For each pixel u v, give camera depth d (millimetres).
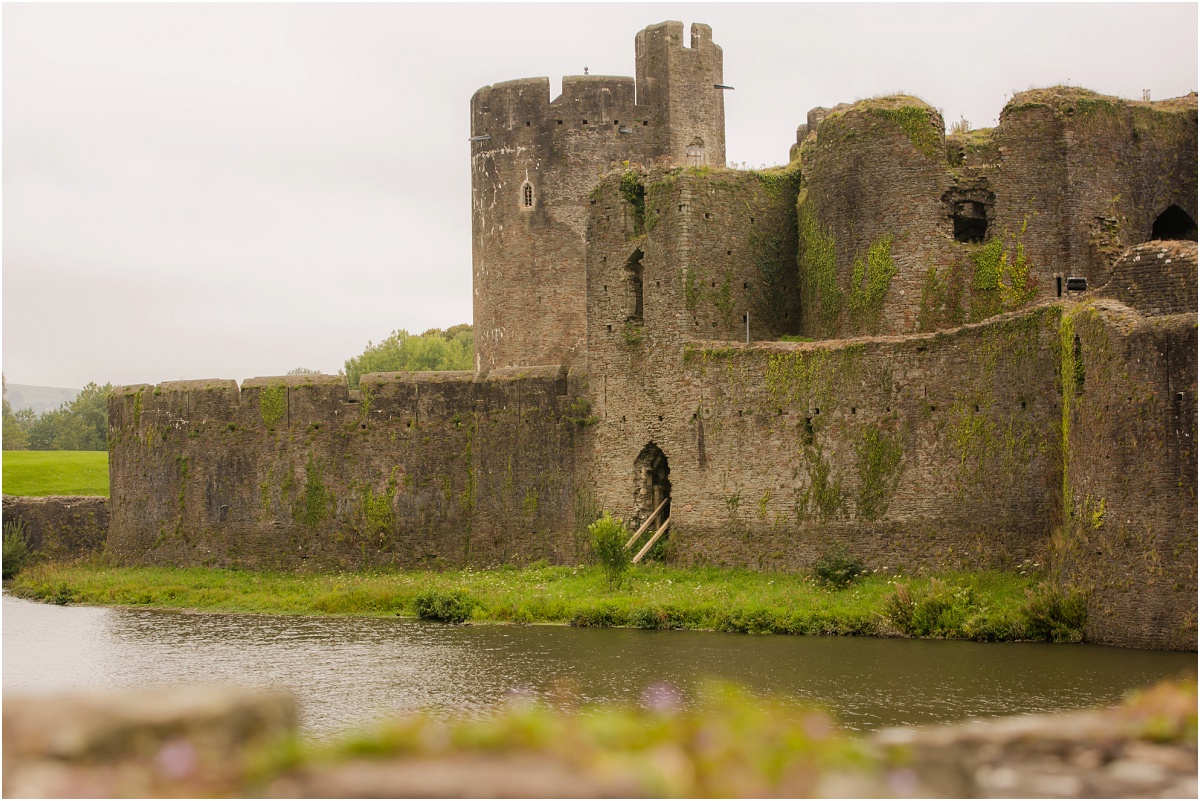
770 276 45562
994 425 34469
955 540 35125
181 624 39500
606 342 45375
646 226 44781
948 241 42219
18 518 59156
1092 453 28984
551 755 7453
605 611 36875
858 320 43125
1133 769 8148
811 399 38812
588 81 62062
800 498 38906
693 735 8086
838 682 25844
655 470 44656
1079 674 25219
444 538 48625
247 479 51750
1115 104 42656
